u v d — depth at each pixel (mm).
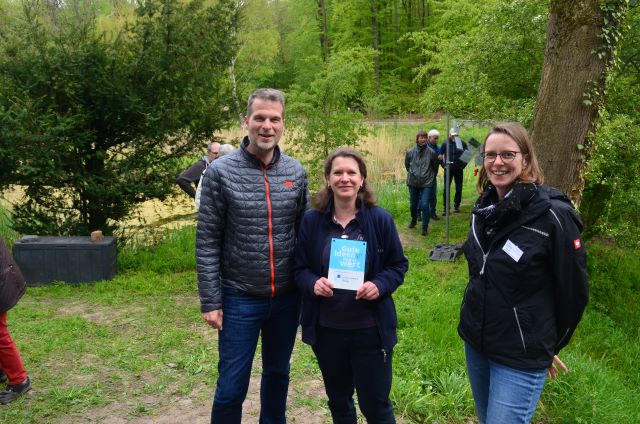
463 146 11383
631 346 6578
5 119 6590
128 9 11703
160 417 3645
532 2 8344
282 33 42938
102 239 7160
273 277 2818
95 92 7340
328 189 2746
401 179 14367
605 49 5938
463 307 2691
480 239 2574
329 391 2854
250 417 3617
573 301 2367
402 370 4324
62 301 6309
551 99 6254
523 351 2406
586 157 6301
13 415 3625
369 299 2586
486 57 9141
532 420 3947
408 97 34656
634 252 9594
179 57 7809
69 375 4254
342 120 11164
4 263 3789
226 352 2844
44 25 7770
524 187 2396
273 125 2703
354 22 38938
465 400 3928
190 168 7328
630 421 4246
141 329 5336
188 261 7785
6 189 7582
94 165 7863
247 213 2756
